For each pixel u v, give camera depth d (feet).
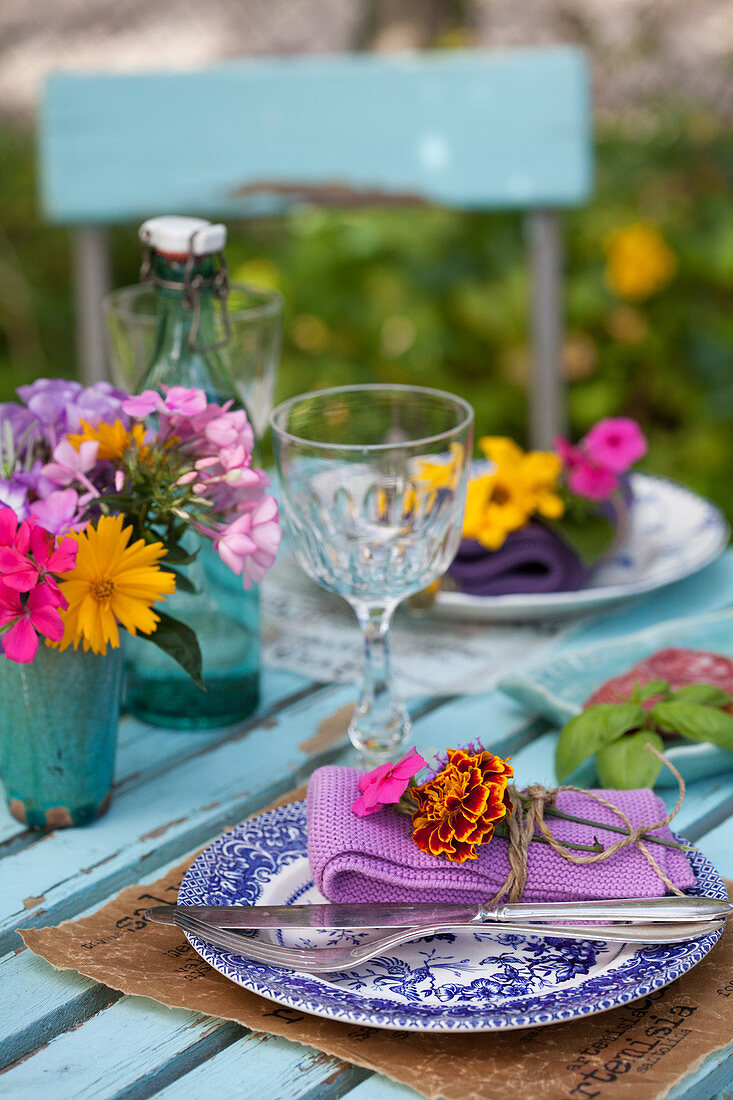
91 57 16.07
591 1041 3.66
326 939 3.83
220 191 7.15
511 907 3.79
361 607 4.36
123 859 4.10
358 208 7.23
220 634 4.42
